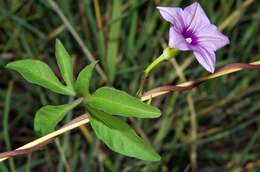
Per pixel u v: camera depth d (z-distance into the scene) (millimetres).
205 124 563
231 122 548
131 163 491
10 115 552
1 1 549
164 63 531
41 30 574
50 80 292
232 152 563
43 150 526
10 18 528
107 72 501
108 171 504
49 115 287
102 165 478
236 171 512
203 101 556
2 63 498
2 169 428
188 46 281
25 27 548
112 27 498
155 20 518
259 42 602
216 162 551
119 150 278
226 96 561
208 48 296
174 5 520
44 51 553
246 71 561
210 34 303
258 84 564
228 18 528
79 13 565
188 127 559
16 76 510
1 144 542
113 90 278
